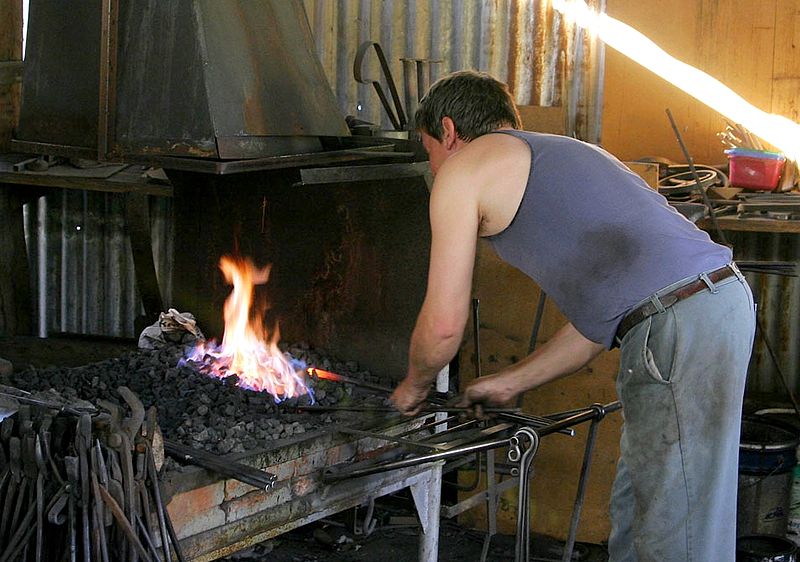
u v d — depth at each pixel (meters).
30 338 4.23
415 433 3.22
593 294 2.51
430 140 2.74
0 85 4.77
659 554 2.49
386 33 5.25
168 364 3.46
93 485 2.23
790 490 4.09
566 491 4.22
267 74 3.22
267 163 3.03
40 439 2.27
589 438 3.13
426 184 3.32
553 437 4.21
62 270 5.36
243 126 3.04
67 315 5.41
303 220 3.66
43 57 3.37
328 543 4.12
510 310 4.20
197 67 2.97
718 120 5.08
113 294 5.37
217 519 2.61
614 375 4.11
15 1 4.87
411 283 3.41
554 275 2.55
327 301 3.63
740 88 5.04
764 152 4.69
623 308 2.48
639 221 2.48
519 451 2.52
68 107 3.28
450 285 2.49
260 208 3.76
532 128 4.80
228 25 3.08
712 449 2.46
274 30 3.33
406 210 3.39
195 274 3.97
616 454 4.14
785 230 4.40
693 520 2.47
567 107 5.12
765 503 4.07
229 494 2.63
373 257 3.49
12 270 5.00
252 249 3.80
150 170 4.79
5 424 2.32
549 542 4.25
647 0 5.03
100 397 3.08
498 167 2.51
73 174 4.65
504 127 2.69
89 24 3.19
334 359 3.62
